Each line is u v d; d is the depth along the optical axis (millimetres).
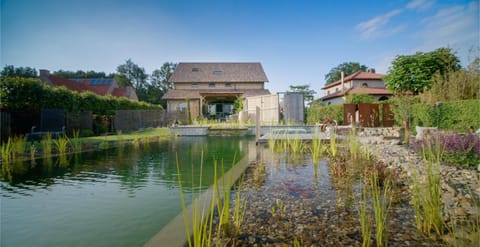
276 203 3180
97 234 2518
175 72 30109
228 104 31172
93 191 4004
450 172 3961
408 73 14977
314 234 2322
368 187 3668
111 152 8500
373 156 5863
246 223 2590
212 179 4621
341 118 15727
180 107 27375
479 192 3029
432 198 2449
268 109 18500
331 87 36406
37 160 7000
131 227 2668
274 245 2133
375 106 14188
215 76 29828
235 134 16156
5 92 9812
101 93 31797
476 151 4371
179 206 3270
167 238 2301
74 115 13078
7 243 2367
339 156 6172
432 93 10898
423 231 2309
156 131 17219
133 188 4148
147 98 53469
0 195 3820
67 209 3215
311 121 19156
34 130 10945
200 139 13250
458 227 2309
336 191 3637
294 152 7445
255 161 6219
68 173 5332
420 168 4258
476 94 9820
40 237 2475
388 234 2273
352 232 2352
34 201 3547
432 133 5875
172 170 5520
